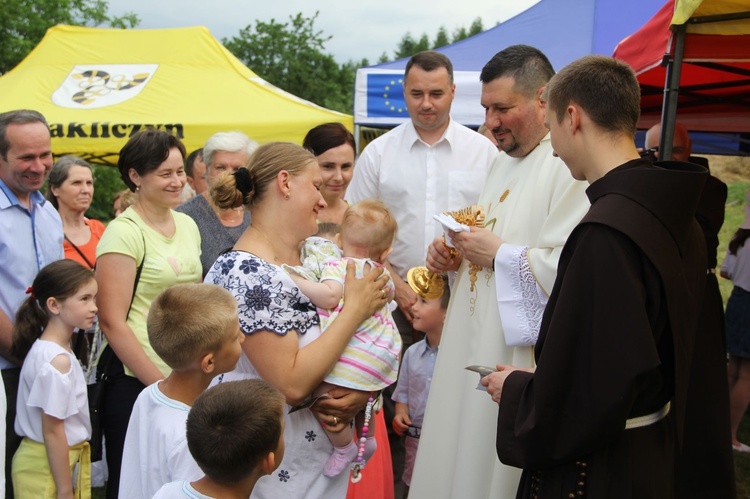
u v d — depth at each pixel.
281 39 21.91
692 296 1.97
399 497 3.98
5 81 8.61
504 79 2.73
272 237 2.26
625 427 1.95
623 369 1.76
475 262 2.69
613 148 1.98
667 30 3.01
